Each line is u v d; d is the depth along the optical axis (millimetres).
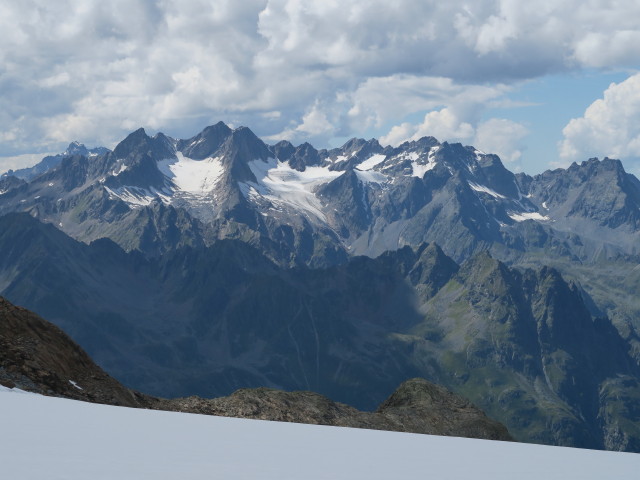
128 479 34656
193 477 36375
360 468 43188
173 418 66938
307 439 57875
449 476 42062
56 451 40625
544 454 56375
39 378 76188
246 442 51969
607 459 54625
